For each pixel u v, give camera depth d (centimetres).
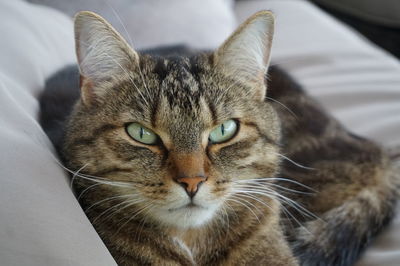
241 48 38
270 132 39
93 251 30
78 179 36
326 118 49
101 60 36
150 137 35
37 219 29
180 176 34
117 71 37
